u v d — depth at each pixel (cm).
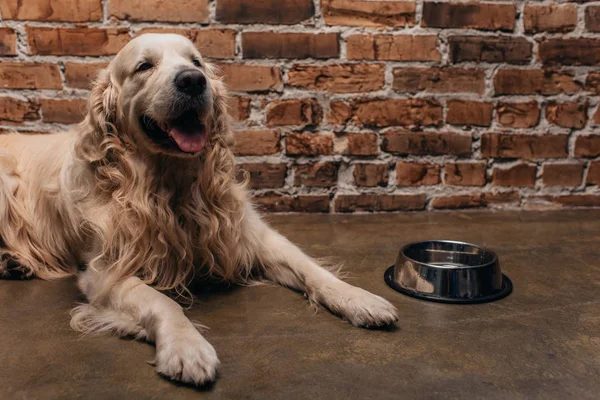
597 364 110
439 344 119
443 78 233
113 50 219
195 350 105
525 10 230
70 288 159
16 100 220
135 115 139
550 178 245
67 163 158
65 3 213
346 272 166
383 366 109
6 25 212
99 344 120
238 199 157
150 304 123
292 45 225
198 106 134
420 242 170
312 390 99
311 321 132
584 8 232
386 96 232
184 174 146
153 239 145
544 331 125
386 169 238
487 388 100
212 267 154
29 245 176
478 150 240
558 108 239
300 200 238
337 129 234
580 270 167
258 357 112
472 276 145
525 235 205
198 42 221
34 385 102
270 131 231
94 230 144
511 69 234
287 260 155
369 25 226
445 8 227
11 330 128
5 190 175
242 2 220
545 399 97
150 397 98
